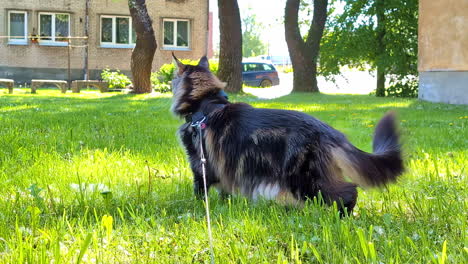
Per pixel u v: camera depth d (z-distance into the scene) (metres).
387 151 3.69
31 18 32.56
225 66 23.11
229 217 3.67
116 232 3.41
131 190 4.75
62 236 3.30
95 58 33.50
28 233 3.34
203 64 4.50
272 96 22.22
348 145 3.63
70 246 3.12
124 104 15.93
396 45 23.17
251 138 3.70
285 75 53.31
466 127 9.80
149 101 17.45
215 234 3.38
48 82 23.09
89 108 14.25
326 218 3.48
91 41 33.28
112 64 33.81
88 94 22.56
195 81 4.16
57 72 32.97
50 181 5.04
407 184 4.78
